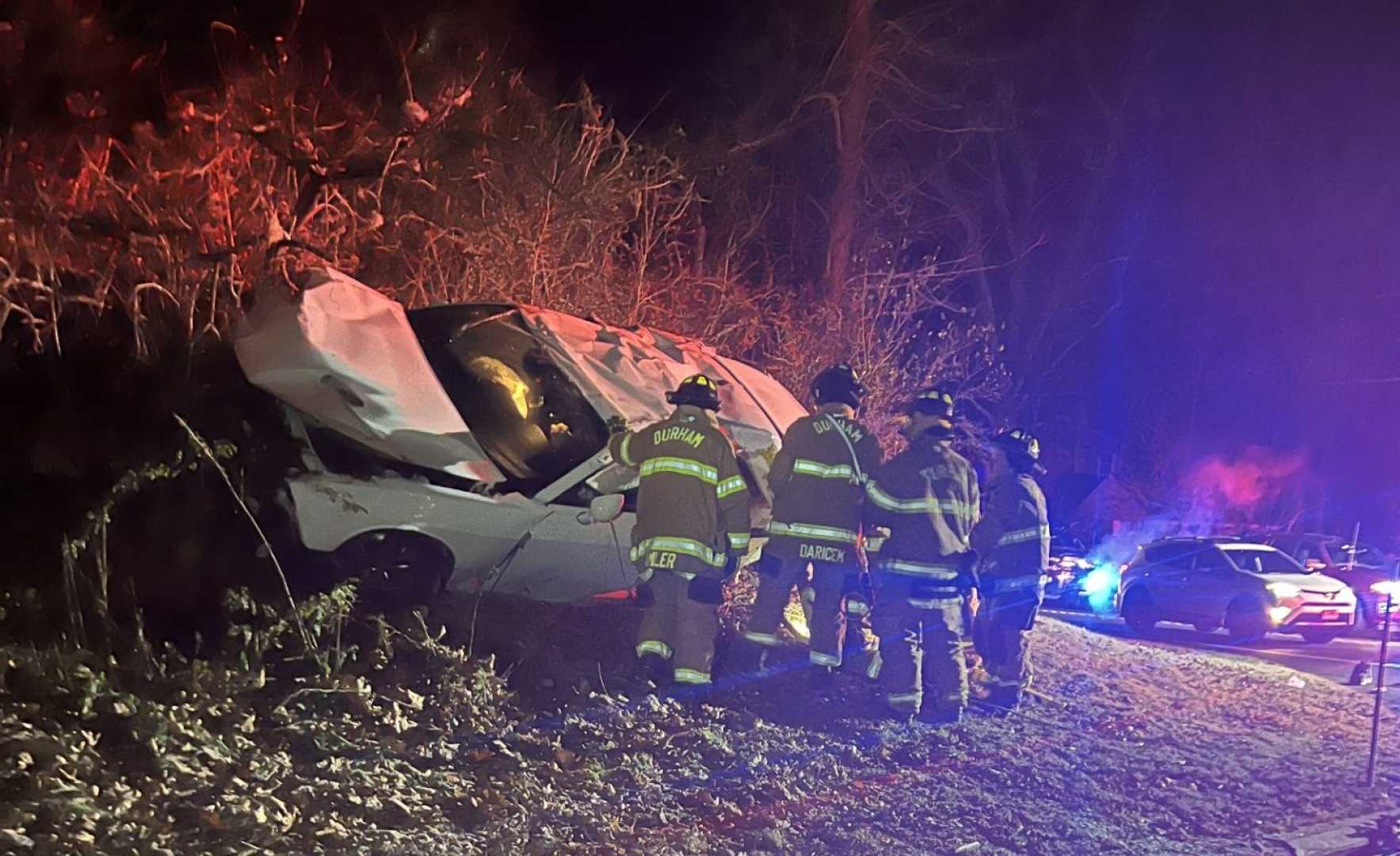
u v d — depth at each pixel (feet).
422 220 34.30
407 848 13.26
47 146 27.09
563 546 20.22
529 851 14.06
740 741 19.27
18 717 13.60
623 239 44.09
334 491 18.06
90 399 19.42
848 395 22.43
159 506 17.92
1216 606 50.83
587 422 21.40
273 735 15.29
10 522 17.87
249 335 18.52
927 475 22.68
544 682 19.57
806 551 21.71
